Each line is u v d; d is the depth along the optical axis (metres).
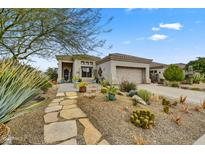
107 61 22.66
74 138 4.09
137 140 4.11
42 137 4.07
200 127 5.74
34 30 6.98
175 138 4.64
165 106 7.25
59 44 7.88
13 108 2.78
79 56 8.62
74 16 6.85
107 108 6.23
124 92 11.16
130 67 23.64
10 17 5.87
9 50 7.36
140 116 5.27
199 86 20.33
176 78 21.30
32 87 3.60
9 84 3.04
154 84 23.80
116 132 4.53
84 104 6.85
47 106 6.75
